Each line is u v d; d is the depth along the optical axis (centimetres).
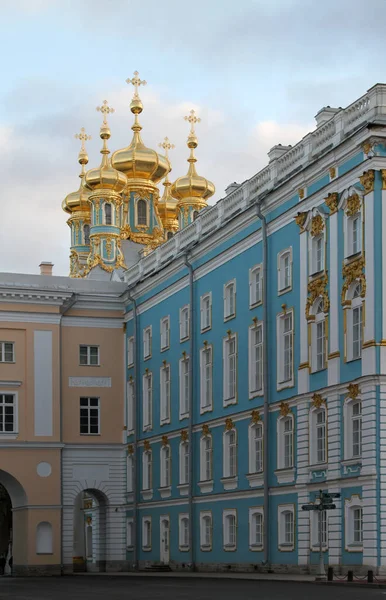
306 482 5116
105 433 7756
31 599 3591
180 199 12288
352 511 4694
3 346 7556
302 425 5178
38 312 7644
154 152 12012
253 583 4512
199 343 6556
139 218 11938
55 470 7569
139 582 5134
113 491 7731
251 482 5788
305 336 5178
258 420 5719
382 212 4572
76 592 4119
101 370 7812
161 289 7212
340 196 4878
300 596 3334
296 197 5344
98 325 7850
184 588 4234
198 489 6481
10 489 7638
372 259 4569
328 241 4978
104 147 12006
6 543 9025
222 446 6178
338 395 4828
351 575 4234
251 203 5919
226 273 6203
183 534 6731
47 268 8194
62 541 7525
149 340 7450
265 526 5494
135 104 12181
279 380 5472
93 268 11612
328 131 5094
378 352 4528
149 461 7388
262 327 5666
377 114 4616
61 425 7638
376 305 4544
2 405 7512
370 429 4525
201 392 6500
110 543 7688
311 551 5072
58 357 7662
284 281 5491
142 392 7525
